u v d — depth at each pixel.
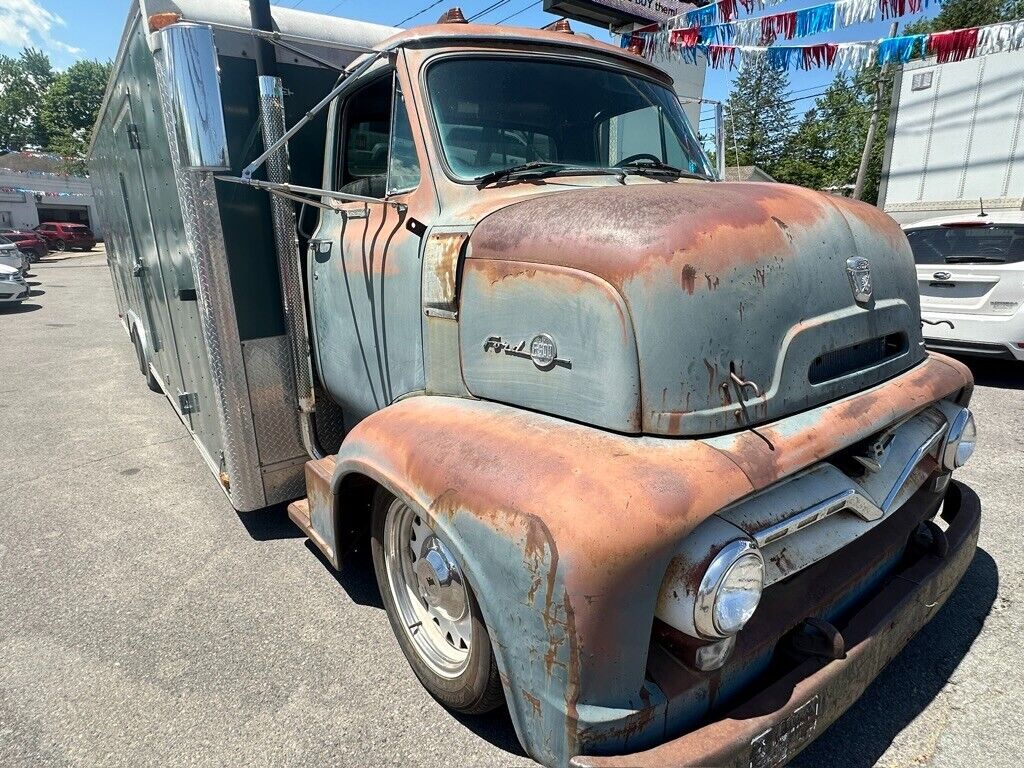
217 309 3.31
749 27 8.20
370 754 2.37
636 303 1.79
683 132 3.45
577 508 1.60
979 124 12.23
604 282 1.85
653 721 1.63
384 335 2.86
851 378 2.16
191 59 2.29
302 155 3.52
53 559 3.88
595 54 3.19
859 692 1.96
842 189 36.84
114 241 8.07
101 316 14.94
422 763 2.33
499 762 2.32
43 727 2.55
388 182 2.85
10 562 3.86
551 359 2.00
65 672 2.87
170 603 3.38
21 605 3.40
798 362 1.96
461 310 2.34
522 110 2.87
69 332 12.64
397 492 2.12
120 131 5.27
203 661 2.91
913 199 13.39
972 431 2.62
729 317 1.83
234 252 3.33
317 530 3.04
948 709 2.50
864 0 7.22
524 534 1.65
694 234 1.83
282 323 3.53
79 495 4.82
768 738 1.68
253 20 2.97
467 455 1.93
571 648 1.58
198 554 3.89
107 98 5.62
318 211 3.53
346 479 2.63
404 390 2.78
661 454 1.72
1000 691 2.58
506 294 2.15
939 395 2.37
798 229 2.05
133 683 2.78
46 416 6.92
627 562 1.54
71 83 68.94
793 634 1.91
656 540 1.55
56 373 9.04
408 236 2.63
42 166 53.81
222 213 3.27
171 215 3.77
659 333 1.78
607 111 3.10
